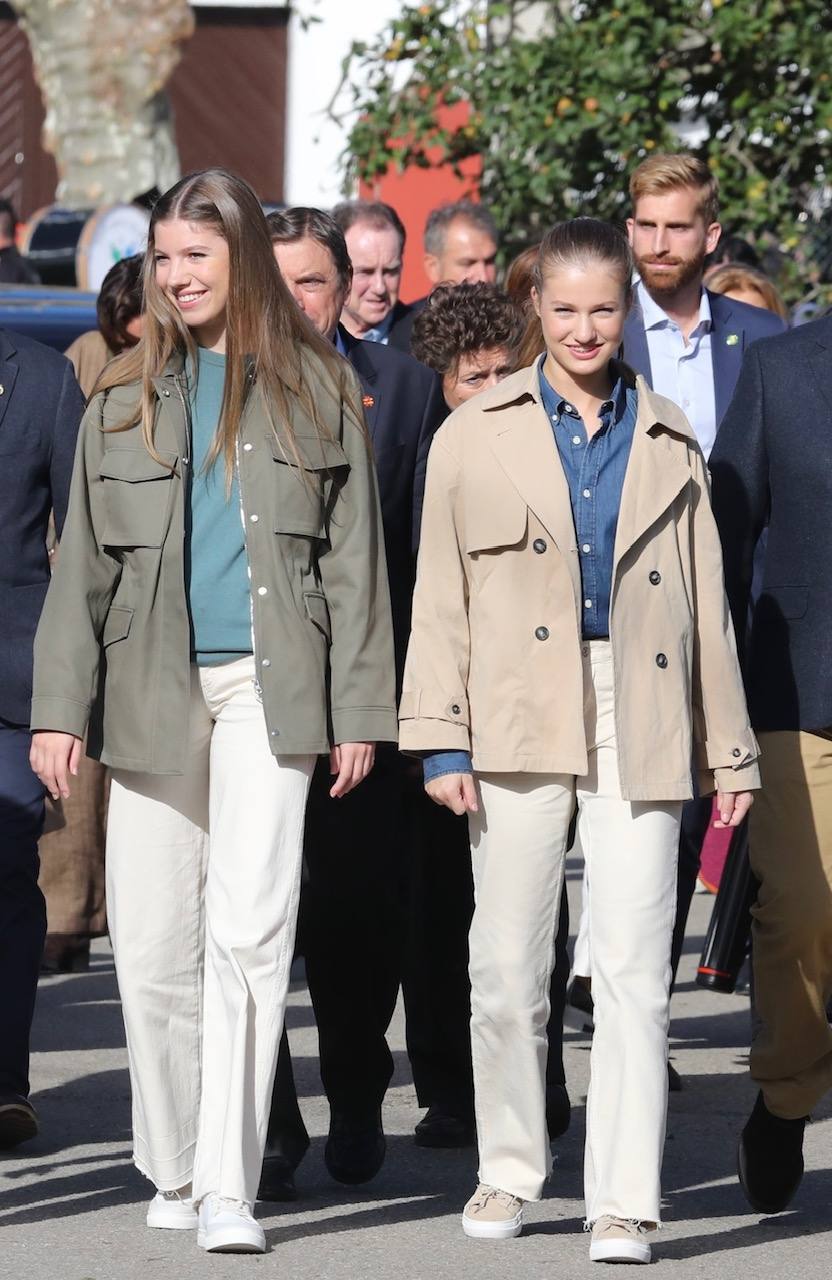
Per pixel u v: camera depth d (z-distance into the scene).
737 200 31.06
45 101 50.19
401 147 32.00
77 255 30.89
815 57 30.59
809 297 31.25
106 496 11.70
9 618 13.97
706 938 17.78
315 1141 14.13
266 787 11.54
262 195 57.53
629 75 30.61
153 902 11.85
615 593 11.48
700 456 11.87
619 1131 11.38
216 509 11.65
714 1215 12.54
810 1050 12.09
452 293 13.97
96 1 48.34
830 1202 12.82
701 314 16.84
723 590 11.89
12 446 13.97
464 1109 14.14
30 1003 14.01
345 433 11.96
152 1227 12.09
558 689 11.54
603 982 11.51
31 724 11.73
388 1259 11.52
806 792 12.02
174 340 11.75
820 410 12.16
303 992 18.89
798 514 12.20
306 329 11.97
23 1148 13.99
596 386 11.78
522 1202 12.00
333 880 12.71
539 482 11.58
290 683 11.54
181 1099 11.99
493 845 11.70
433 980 14.06
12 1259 11.55
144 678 11.61
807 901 11.90
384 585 11.97
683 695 11.61
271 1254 11.59
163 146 49.34
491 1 31.61
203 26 57.12
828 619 12.09
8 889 14.00
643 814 11.55
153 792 11.81
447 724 11.68
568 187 31.83
